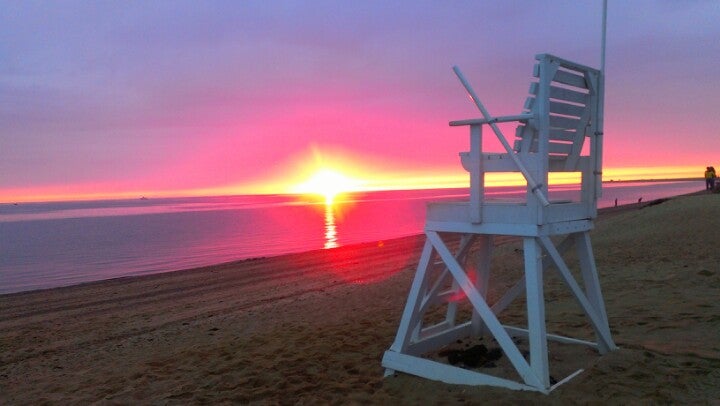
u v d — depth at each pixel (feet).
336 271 50.01
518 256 42.52
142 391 16.47
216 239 114.62
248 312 32.32
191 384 16.57
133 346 25.85
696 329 17.26
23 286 60.08
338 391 14.38
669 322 18.35
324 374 16.01
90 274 68.23
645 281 26.48
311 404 13.60
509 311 23.32
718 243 35.63
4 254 95.50
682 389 12.22
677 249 35.70
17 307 41.70
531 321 12.57
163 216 242.37
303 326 24.50
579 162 14.28
